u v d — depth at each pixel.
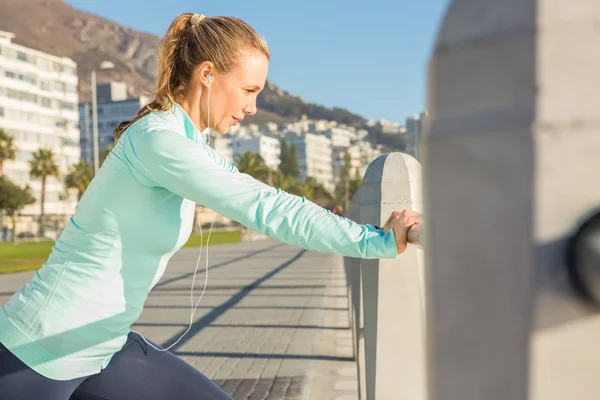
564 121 0.48
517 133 0.49
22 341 1.65
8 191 76.06
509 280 0.50
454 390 0.54
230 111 1.79
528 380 0.50
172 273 18.73
